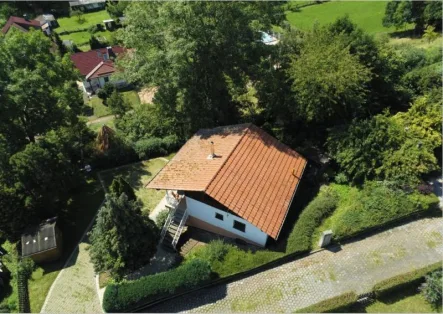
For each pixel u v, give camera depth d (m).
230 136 28.20
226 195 22.72
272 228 22.33
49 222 26.42
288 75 30.36
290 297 20.64
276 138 32.25
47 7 105.75
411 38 67.62
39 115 29.89
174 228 25.16
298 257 22.72
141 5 30.42
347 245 23.11
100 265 21.81
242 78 31.61
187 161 26.52
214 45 29.08
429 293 19.47
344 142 27.45
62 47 72.94
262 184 24.59
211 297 21.06
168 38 27.36
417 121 27.56
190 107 32.34
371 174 26.22
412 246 22.64
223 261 21.89
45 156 25.83
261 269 22.17
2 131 28.61
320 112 29.02
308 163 30.03
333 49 28.70
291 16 87.75
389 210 23.44
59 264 24.88
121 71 37.72
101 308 21.75
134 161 35.31
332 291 20.69
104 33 91.62
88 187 32.03
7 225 25.58
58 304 22.22
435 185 26.31
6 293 23.47
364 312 19.53
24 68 27.97
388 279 19.94
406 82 34.59
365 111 31.92
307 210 24.78
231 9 28.23
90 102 57.62
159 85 31.69
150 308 20.83
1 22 89.38
